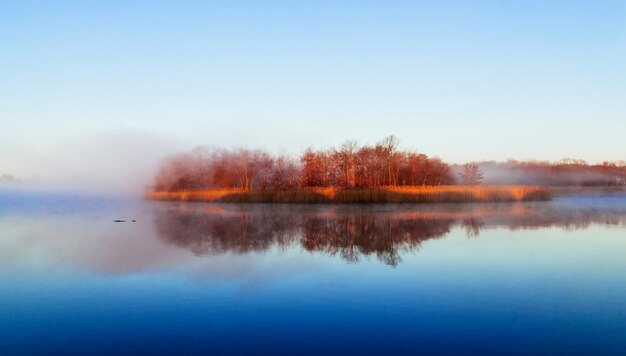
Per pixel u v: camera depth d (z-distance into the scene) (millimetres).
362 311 11219
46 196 66375
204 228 26547
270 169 69188
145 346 9312
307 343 9375
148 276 14672
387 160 67625
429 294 12547
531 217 31688
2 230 26266
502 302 11859
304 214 34656
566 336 9648
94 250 19375
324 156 66438
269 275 14719
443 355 8820
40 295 12734
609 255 17734
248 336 9742
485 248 19344
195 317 10898
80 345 9391
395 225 27188
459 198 45625
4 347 9305
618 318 10664
